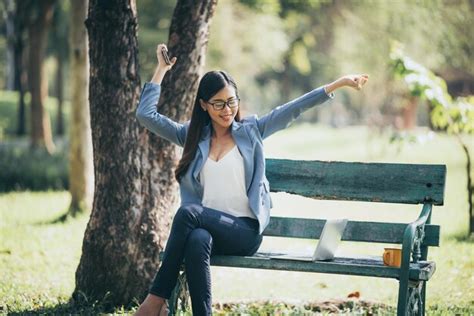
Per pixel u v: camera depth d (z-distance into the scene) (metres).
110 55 7.55
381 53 23.95
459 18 20.50
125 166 7.54
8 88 47.91
